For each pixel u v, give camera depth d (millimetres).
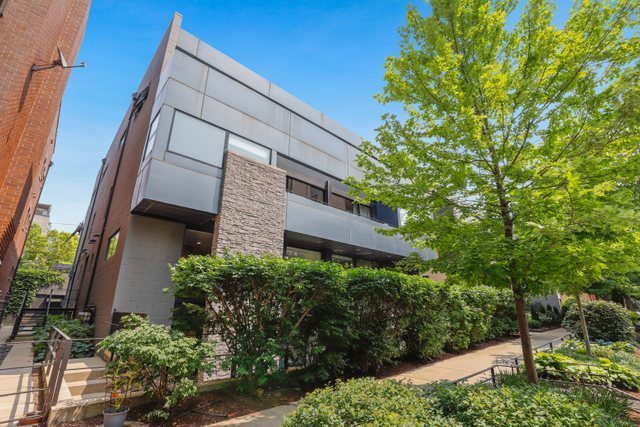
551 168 4160
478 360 8375
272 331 5531
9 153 6777
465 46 5109
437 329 8414
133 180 8172
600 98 4102
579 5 4527
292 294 5762
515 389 3654
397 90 5430
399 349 7559
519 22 4906
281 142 10102
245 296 5438
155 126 7730
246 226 7914
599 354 7730
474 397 3240
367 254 12711
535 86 4367
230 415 4355
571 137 4426
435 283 8672
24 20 5910
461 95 4734
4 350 8344
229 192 7793
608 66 4168
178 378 4348
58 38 8961
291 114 10758
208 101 8375
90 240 12602
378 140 5656
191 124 7812
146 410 4344
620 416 3768
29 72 6602
